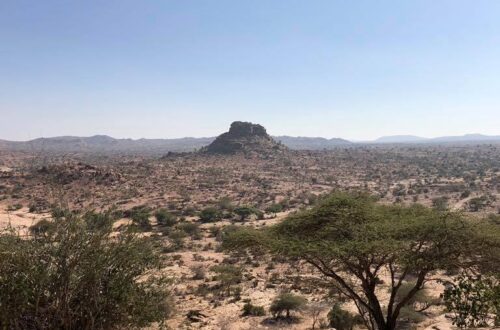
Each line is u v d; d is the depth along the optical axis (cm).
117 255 1298
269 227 1755
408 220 1499
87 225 1293
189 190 17175
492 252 1398
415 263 1388
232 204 14025
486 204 11869
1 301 1105
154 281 1437
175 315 3581
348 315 3378
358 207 1595
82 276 1227
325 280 1962
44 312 1190
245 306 4125
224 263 7262
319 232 1549
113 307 1273
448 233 1391
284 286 5128
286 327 3659
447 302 1414
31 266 1172
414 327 3062
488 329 1397
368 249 1347
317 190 17738
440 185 17275
